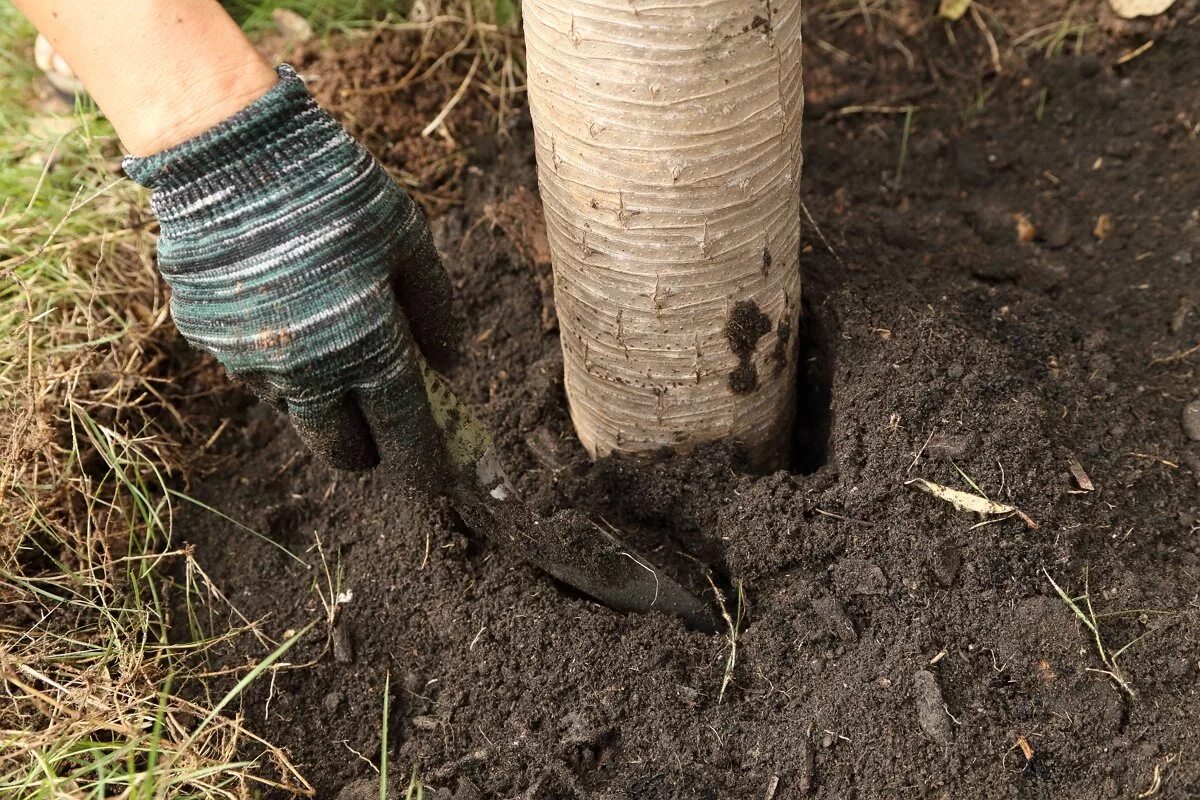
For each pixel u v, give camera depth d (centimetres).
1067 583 158
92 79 125
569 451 197
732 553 171
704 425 178
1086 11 253
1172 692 152
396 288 149
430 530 181
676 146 139
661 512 180
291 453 202
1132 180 233
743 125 139
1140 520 169
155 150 127
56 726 150
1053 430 172
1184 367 198
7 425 191
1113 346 198
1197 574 163
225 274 130
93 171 238
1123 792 146
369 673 172
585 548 165
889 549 163
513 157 242
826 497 169
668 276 154
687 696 158
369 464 152
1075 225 228
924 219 229
